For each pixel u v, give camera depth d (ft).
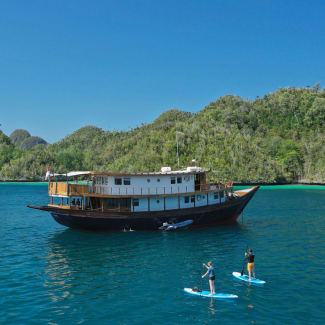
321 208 217.77
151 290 68.69
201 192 142.82
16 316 56.75
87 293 67.15
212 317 56.29
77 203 134.82
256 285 71.36
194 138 651.25
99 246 108.58
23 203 252.83
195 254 97.71
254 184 536.83
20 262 90.33
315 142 637.71
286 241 115.55
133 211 133.90
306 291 67.82
